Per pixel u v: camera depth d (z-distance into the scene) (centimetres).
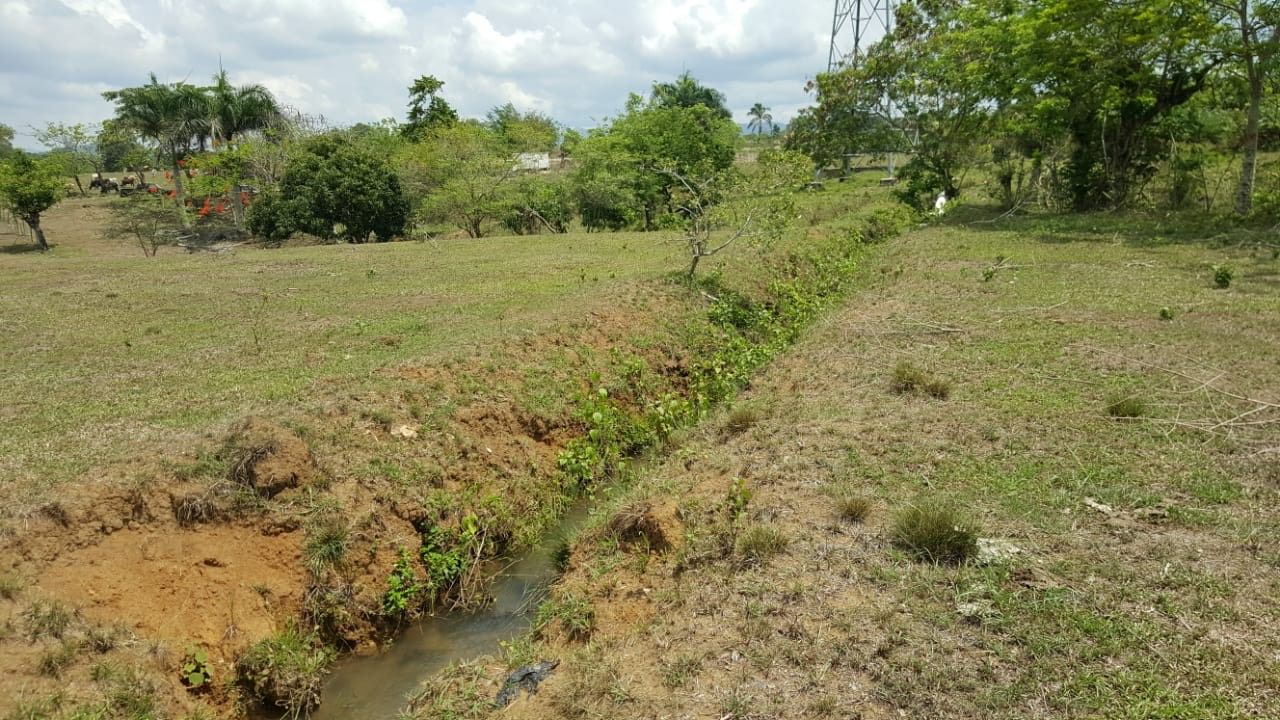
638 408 1006
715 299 1345
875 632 447
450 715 455
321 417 717
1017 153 2752
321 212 2986
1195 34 1942
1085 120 2323
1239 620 432
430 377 853
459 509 701
